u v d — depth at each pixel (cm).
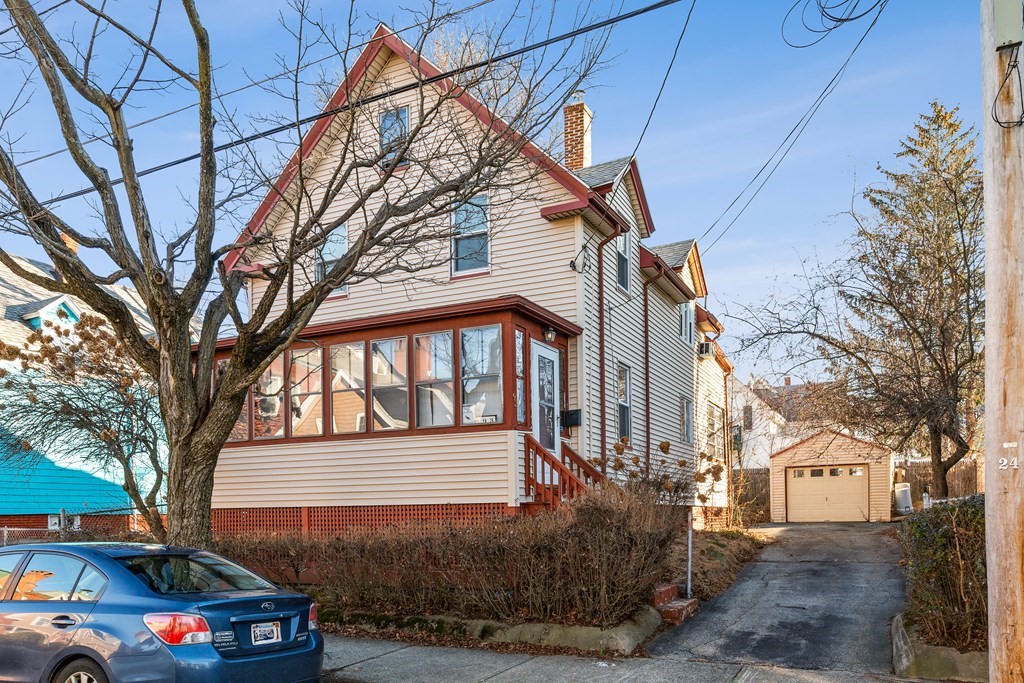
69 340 2047
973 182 1617
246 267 1725
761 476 3234
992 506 588
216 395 892
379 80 1636
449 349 1349
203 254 909
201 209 914
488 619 983
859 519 2836
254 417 1547
